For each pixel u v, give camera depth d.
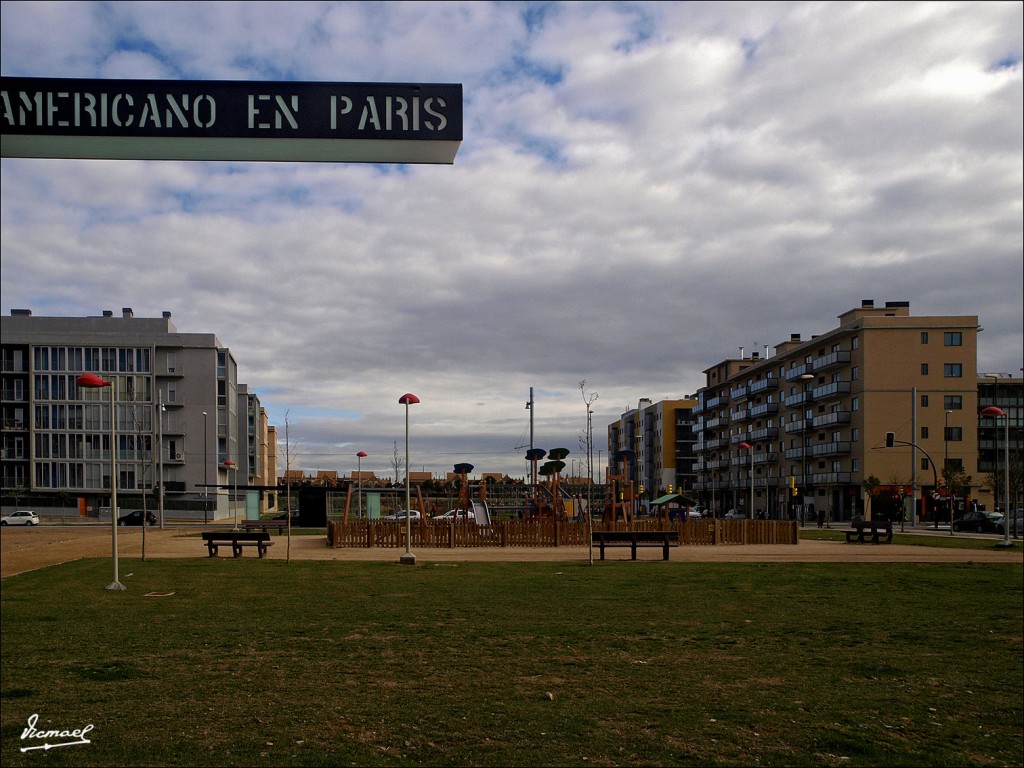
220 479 92.44
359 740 6.96
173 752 6.55
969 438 74.75
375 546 33.44
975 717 8.06
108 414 87.88
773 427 95.12
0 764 6.23
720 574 21.56
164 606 15.07
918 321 75.50
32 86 2.97
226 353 94.06
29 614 14.02
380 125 3.08
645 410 138.62
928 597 16.97
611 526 37.59
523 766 6.38
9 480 86.75
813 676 9.68
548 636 12.09
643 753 6.75
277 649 10.96
